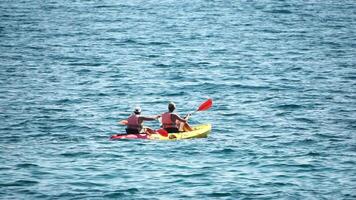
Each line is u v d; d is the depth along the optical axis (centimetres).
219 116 9438
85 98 10562
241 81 12025
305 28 19662
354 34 18525
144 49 15900
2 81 11881
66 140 7931
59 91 11075
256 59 14462
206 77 12388
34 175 6456
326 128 8656
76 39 17450
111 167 6744
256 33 18638
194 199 5850
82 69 13212
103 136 8162
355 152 7412
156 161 6969
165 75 12612
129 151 7369
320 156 7225
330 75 12662
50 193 5975
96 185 6197
